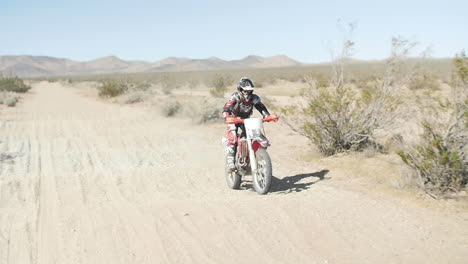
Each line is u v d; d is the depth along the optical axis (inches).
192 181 318.7
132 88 1358.3
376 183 268.8
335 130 358.6
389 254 168.9
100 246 190.9
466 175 233.6
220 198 258.2
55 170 361.7
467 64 236.5
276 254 172.9
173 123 653.9
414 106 280.8
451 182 235.5
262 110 278.5
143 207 242.2
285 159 377.1
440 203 222.4
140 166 374.6
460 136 235.1
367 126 350.0
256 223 204.7
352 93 356.5
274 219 208.8
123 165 380.2
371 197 242.1
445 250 170.1
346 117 354.6
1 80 1800.0
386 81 344.5
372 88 359.6
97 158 412.2
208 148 454.9
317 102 351.9
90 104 1080.8
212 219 212.5
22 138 533.6
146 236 196.4
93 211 242.5
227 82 1875.0
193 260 170.7
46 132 585.0
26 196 283.6
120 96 1257.4
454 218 202.5
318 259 167.0
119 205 253.0
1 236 212.5
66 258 182.5
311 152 387.5
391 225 198.1
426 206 220.4
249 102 273.4
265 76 2369.6
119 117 754.8
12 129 609.3
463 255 164.9
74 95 1566.2
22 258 187.8
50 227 222.1
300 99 438.9
